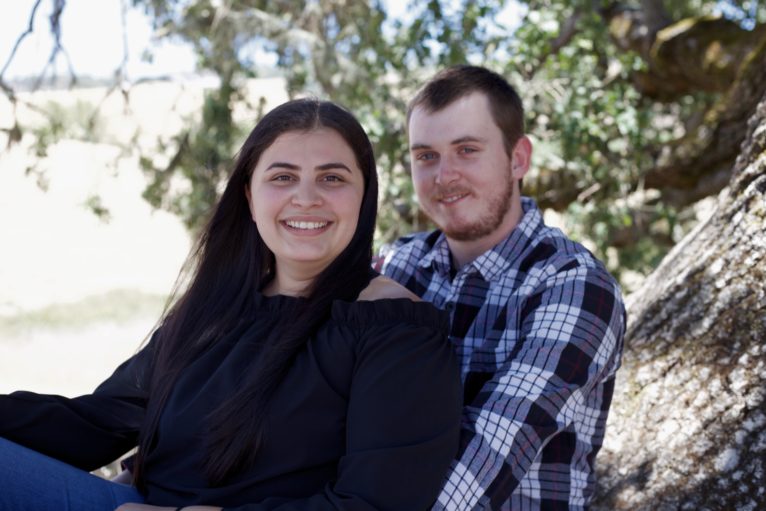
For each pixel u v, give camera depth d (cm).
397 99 476
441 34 458
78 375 861
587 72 463
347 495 156
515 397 176
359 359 169
